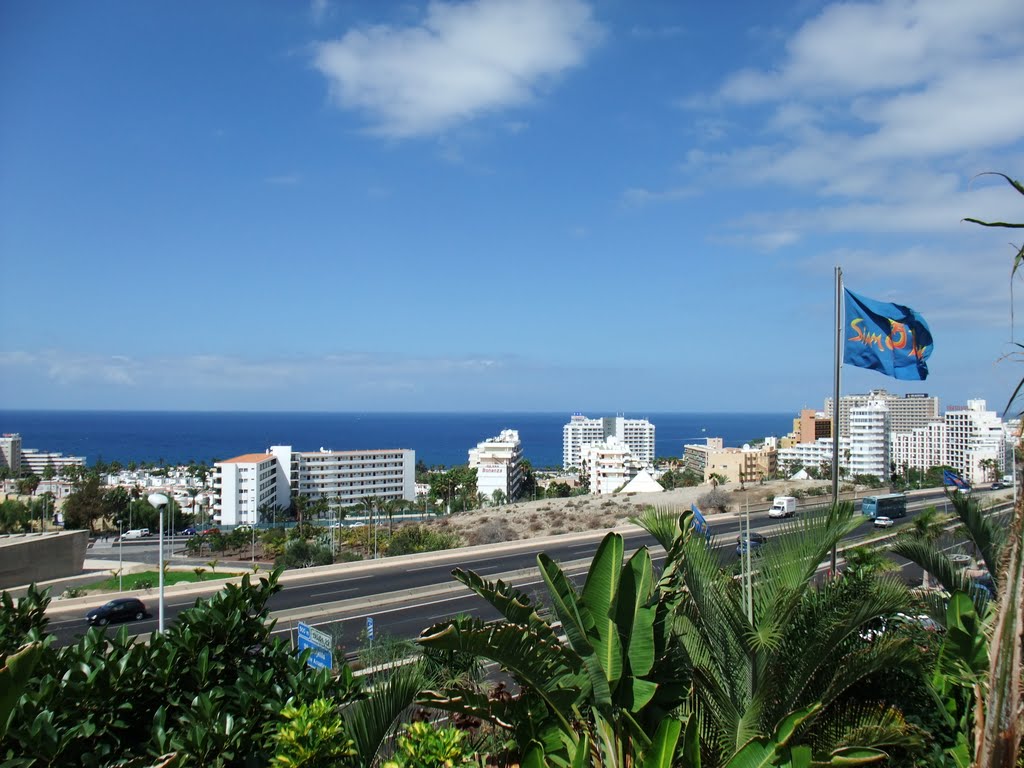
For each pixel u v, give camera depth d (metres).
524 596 6.86
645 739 6.10
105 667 5.53
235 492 107.75
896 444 143.25
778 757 5.59
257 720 5.91
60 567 38.38
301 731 5.36
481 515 65.69
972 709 7.08
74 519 82.94
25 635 6.33
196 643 6.22
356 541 56.66
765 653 6.26
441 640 5.55
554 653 6.12
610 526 52.69
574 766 5.77
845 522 6.25
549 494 114.81
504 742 7.77
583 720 6.91
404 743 5.69
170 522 84.75
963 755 6.80
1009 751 4.22
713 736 6.89
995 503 8.67
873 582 7.29
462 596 30.05
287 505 123.94
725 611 6.49
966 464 118.44
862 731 6.38
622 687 6.64
